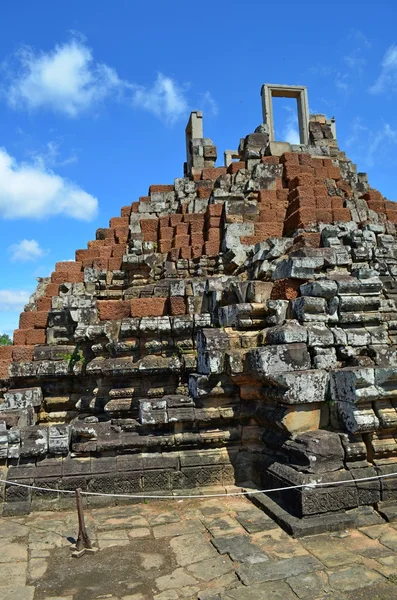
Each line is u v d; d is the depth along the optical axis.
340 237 10.71
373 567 4.70
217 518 6.20
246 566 4.83
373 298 7.41
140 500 7.05
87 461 7.27
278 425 6.64
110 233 16.14
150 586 4.60
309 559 4.90
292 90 19.56
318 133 18.92
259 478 7.12
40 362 10.75
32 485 6.95
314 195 13.18
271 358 6.63
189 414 7.55
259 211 13.32
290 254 9.08
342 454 6.00
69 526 6.21
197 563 5.01
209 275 12.73
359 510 5.81
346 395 6.20
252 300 8.36
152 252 13.86
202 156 18.02
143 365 8.70
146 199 17.03
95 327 9.64
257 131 17.27
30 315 12.33
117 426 7.96
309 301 7.16
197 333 8.62
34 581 4.77
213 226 13.34
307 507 5.64
